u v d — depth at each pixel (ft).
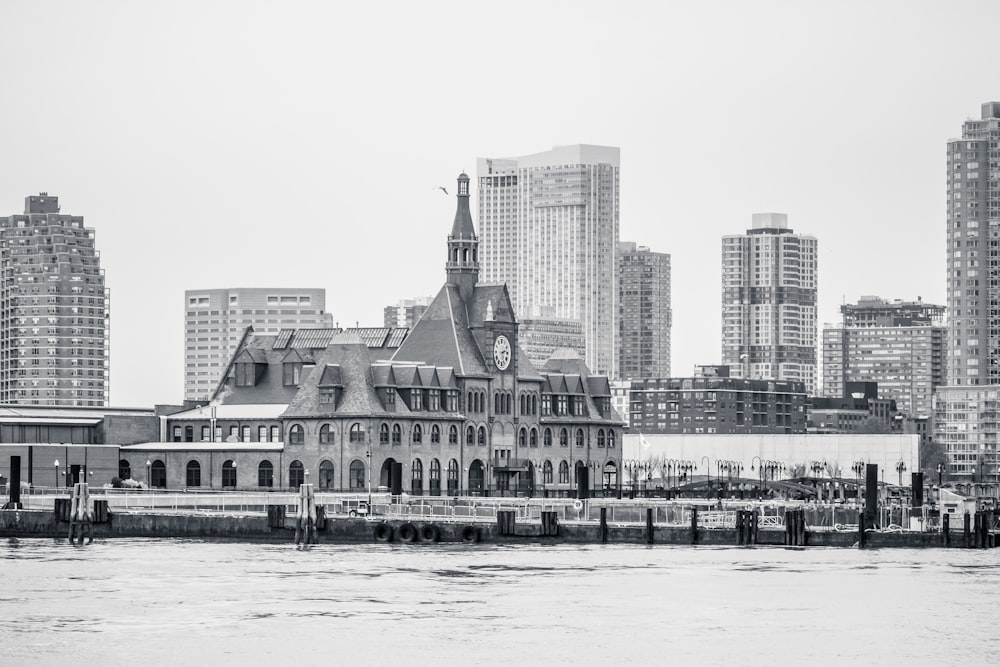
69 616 614.75
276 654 554.05
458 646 565.94
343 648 562.25
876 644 574.15
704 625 603.67
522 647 565.12
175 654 553.64
